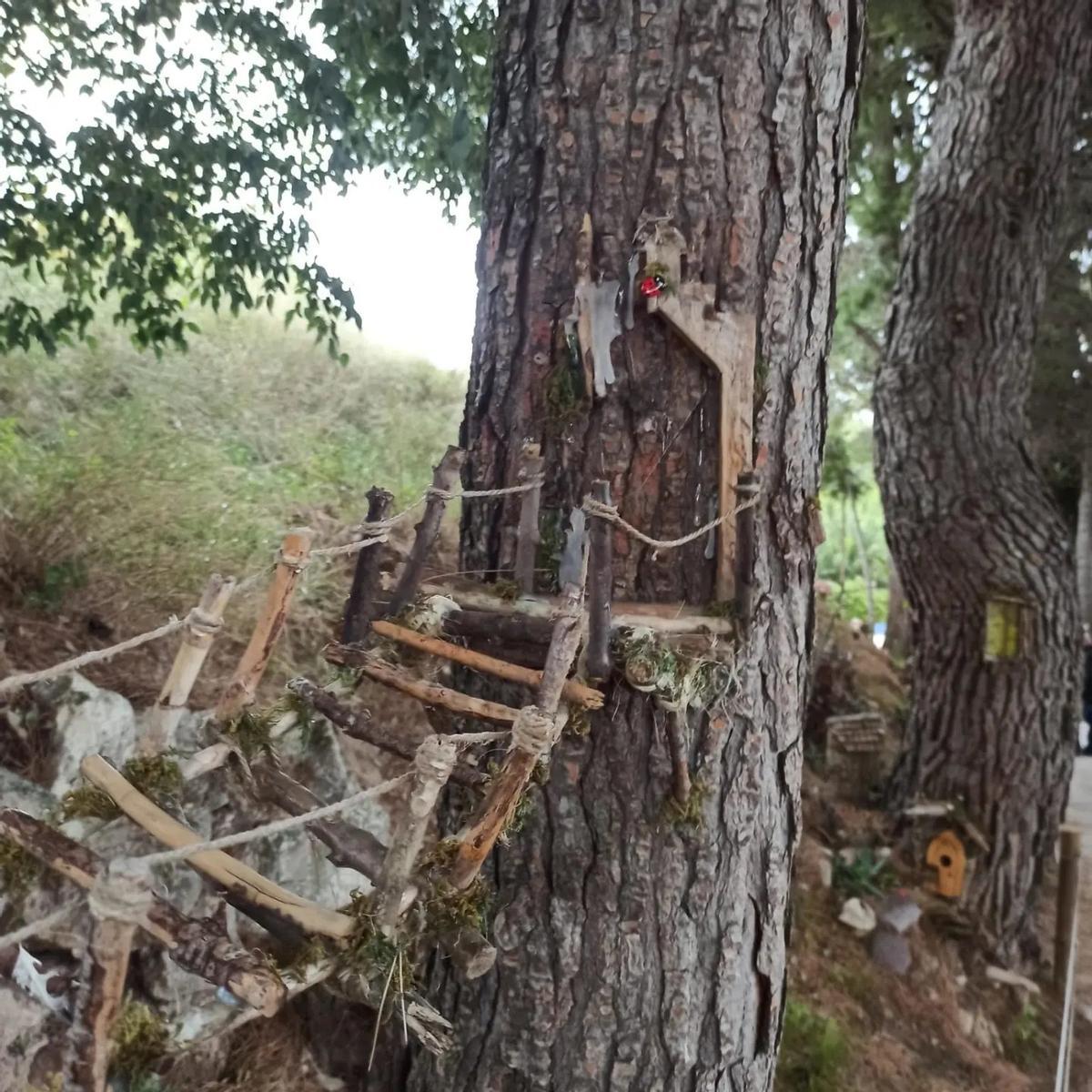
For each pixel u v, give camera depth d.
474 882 1.27
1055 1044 3.05
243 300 2.83
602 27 1.52
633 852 1.60
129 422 3.47
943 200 3.53
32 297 3.77
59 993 1.08
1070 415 5.38
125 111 2.50
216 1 2.49
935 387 3.50
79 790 1.13
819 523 1.74
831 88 1.63
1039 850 3.46
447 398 4.89
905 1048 2.75
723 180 1.52
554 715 1.21
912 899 3.28
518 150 1.61
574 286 1.53
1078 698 3.53
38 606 2.60
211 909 1.70
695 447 1.55
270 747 1.35
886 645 7.09
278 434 4.00
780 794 1.77
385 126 3.04
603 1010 1.63
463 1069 1.69
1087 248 4.93
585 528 1.51
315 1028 1.89
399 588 1.44
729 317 1.52
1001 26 3.42
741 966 1.72
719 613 1.52
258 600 2.96
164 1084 1.47
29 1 2.36
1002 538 3.43
